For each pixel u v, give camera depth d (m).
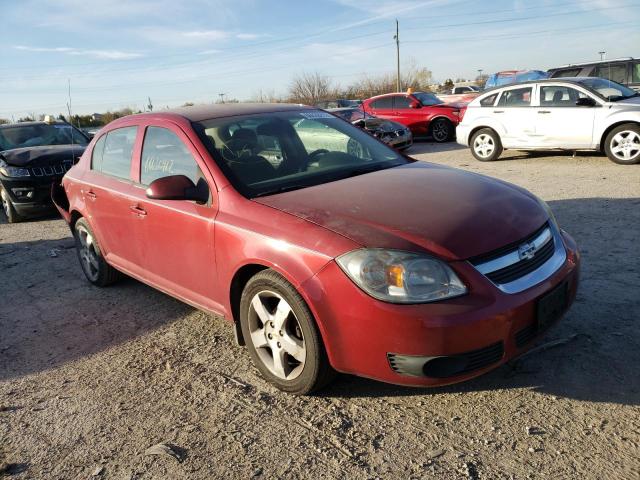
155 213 3.72
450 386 2.97
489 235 2.65
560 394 2.80
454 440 2.53
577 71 14.12
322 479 2.36
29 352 3.85
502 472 2.30
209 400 3.04
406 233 2.60
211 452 2.60
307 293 2.66
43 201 8.30
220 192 3.27
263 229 2.93
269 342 3.03
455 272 2.49
